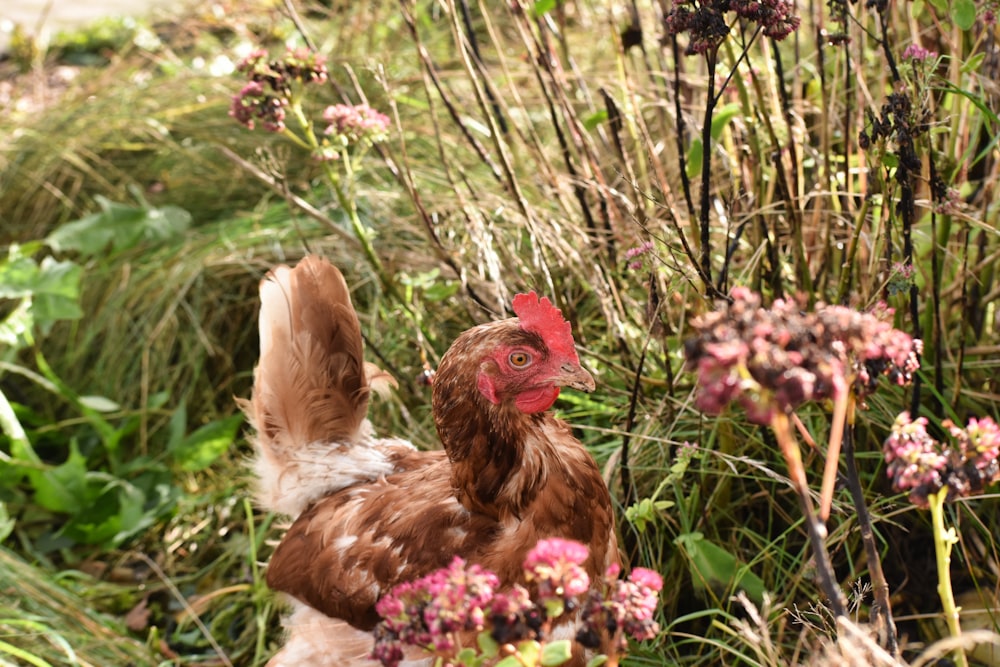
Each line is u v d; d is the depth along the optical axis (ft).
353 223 10.59
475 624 4.99
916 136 8.09
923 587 9.09
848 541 8.96
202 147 15.89
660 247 9.93
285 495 9.02
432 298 10.39
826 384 4.75
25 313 13.17
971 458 5.11
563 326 7.18
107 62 22.30
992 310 10.27
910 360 5.46
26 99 21.04
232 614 11.16
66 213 16.12
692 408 9.46
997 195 9.44
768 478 9.10
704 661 8.83
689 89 11.57
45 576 11.12
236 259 13.80
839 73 10.32
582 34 16.60
